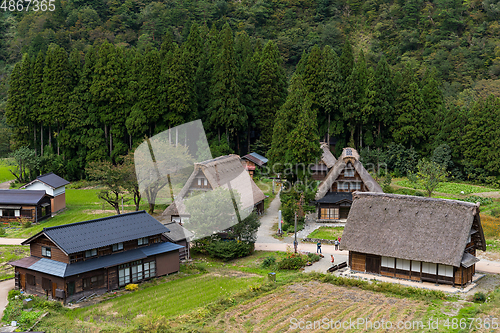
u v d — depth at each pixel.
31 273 26.61
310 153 46.09
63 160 59.91
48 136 62.94
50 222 43.41
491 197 48.28
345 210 43.41
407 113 61.38
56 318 22.45
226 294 25.58
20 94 59.72
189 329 20.52
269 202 49.75
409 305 23.28
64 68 60.28
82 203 50.16
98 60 60.12
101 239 27.31
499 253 32.69
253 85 65.25
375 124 63.72
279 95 65.88
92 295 26.14
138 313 23.23
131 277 28.03
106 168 40.03
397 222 28.34
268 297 24.83
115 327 20.91
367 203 29.95
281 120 48.56
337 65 62.59
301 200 42.41
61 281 25.16
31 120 60.03
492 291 25.25
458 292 25.41
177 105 58.44
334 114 63.19
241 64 68.00
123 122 60.22
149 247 29.47
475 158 55.81
